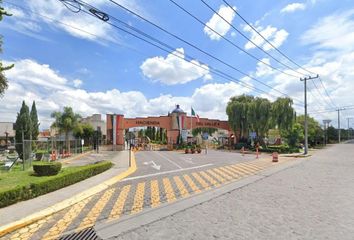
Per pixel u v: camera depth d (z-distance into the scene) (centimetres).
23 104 3869
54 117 4581
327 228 712
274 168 2180
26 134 3831
